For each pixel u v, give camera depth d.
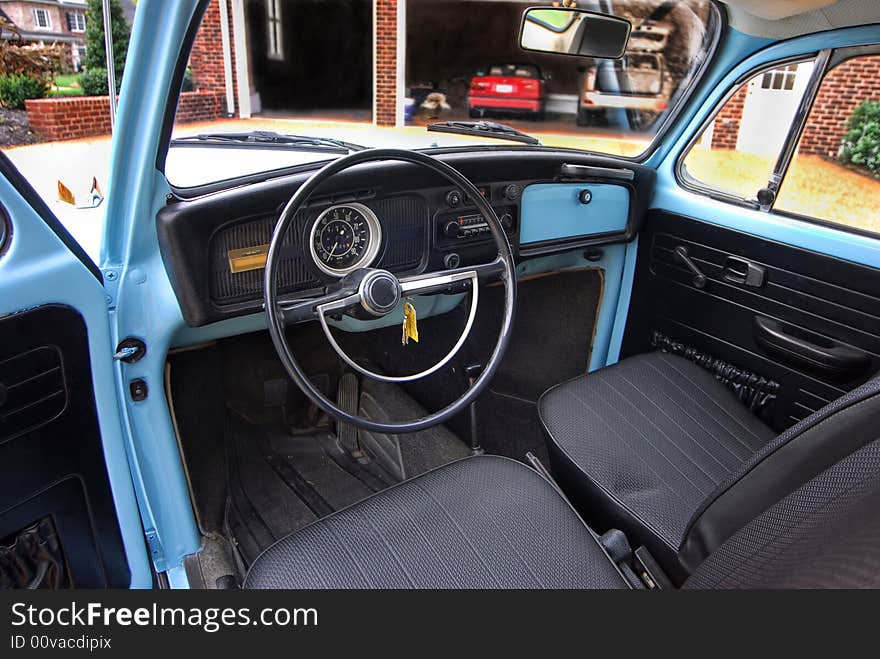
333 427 2.09
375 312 1.27
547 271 2.11
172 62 1.05
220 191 1.30
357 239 1.50
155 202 1.22
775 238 1.75
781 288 1.77
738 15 1.72
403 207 1.54
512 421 2.22
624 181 1.98
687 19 1.89
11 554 1.09
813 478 0.78
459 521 1.15
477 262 1.75
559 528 1.15
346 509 1.19
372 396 2.15
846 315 1.62
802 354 1.71
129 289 1.26
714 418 1.55
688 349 2.08
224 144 1.58
